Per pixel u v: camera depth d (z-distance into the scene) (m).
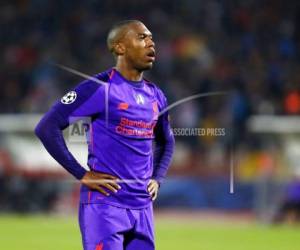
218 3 78.81
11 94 67.19
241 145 57.12
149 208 18.39
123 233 17.91
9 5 77.88
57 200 56.25
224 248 38.56
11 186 56.31
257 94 65.75
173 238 42.94
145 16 77.38
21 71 70.19
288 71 71.25
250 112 60.41
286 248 38.88
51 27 76.06
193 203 57.00
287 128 54.84
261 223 52.94
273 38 76.44
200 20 77.62
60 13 77.06
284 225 52.25
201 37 75.62
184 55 72.44
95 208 17.84
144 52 18.20
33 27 76.06
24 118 56.75
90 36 74.38
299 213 52.69
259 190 53.97
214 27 77.19
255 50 74.75
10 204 56.62
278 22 78.06
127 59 18.27
